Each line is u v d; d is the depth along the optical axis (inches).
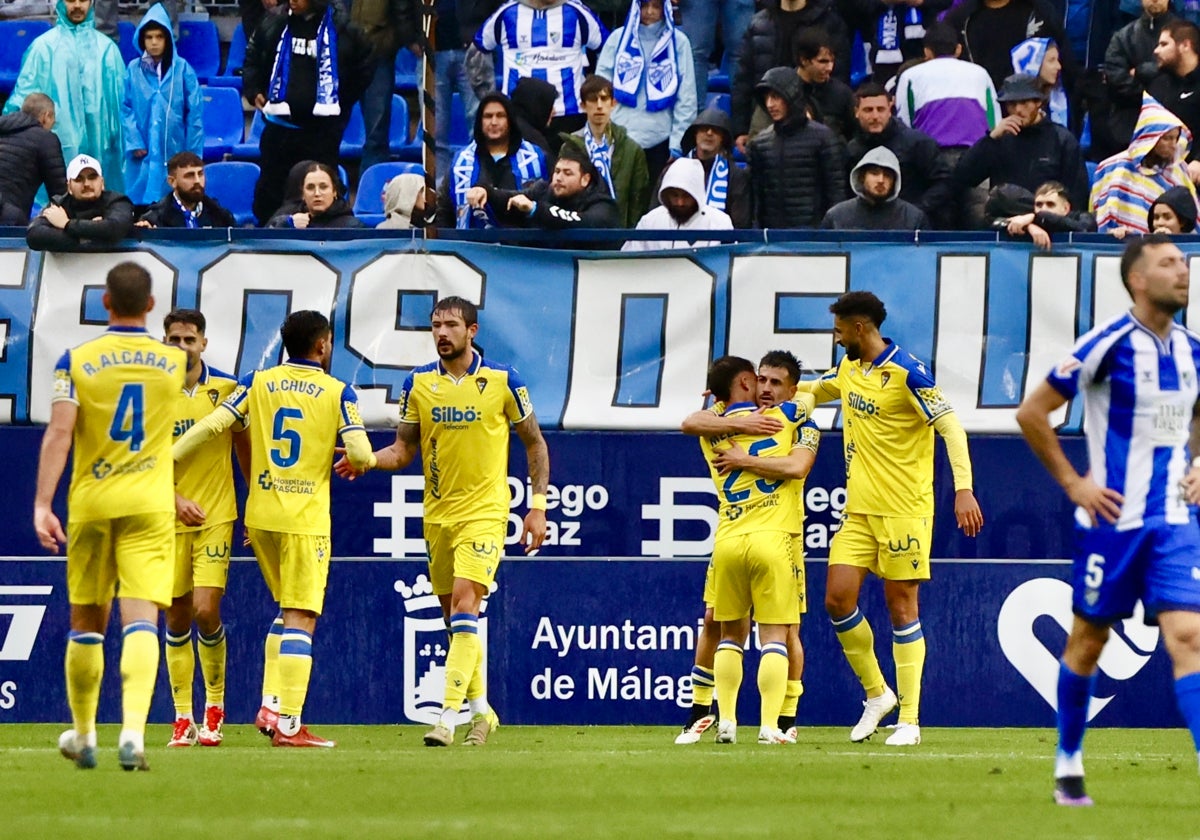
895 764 982.4
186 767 946.1
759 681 1191.6
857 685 1350.9
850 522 1217.4
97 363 892.6
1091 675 764.6
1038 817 714.8
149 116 1903.3
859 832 658.2
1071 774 767.7
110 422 891.4
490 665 1342.3
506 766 956.0
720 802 770.8
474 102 1919.3
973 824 687.1
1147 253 742.5
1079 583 752.3
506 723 1338.6
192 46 2225.6
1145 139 1504.7
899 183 1477.6
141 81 1908.2
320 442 1147.9
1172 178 1518.2
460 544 1163.9
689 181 1472.7
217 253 1365.7
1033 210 1457.9
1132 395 738.8
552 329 1365.7
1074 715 765.3
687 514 1350.9
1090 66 2010.3
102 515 892.0
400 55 2143.2
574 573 1347.2
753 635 1348.4
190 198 1576.0
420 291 1366.9
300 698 1136.2
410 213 1555.1
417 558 1347.2
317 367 1156.5
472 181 1567.4
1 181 1609.3
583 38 1873.8
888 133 1621.6
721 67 2098.9
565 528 1350.9
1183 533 730.2
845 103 1720.0
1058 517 1344.7
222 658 1179.3
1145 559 736.3
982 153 1616.6
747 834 651.5
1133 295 752.3
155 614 901.8
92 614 918.4
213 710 1176.2
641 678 1346.0
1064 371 743.7
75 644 911.0
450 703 1146.0
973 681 1341.0
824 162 1612.9
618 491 1352.1
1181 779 908.6
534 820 699.4
